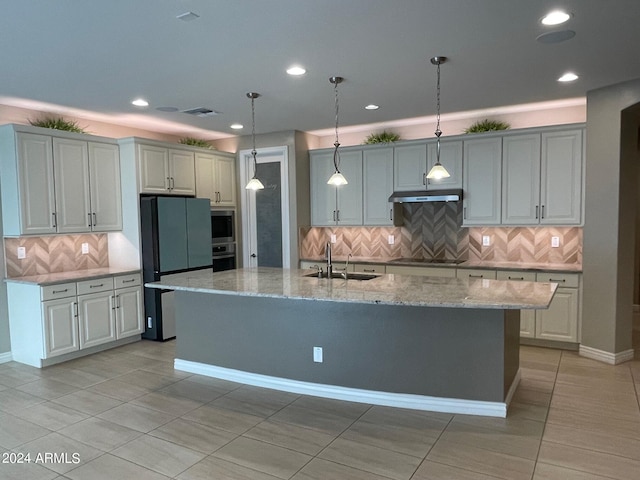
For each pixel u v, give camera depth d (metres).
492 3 2.45
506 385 3.23
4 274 4.52
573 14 2.59
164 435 2.96
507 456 2.63
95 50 3.06
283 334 3.71
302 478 2.45
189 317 4.18
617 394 3.51
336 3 2.43
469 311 3.16
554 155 4.73
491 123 5.14
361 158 5.92
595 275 4.32
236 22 2.65
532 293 3.03
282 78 3.75
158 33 2.79
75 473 2.53
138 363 4.45
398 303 2.80
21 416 3.27
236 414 3.27
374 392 3.42
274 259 6.39
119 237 5.37
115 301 4.94
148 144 5.27
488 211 5.15
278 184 6.26
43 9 2.44
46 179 4.48
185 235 5.50
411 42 3.00
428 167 5.47
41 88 3.96
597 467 2.50
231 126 5.80
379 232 6.21
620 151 4.07
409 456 2.65
